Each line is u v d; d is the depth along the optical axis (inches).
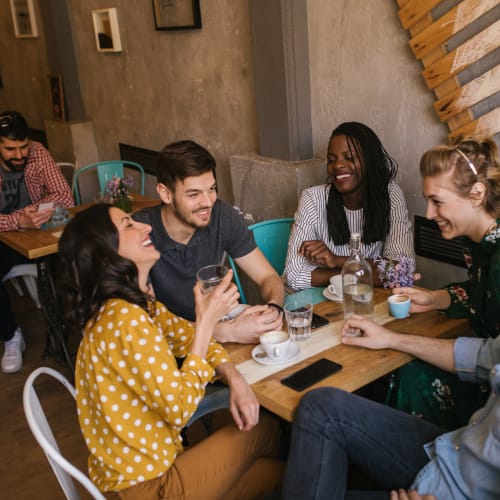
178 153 79.7
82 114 214.7
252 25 124.5
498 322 68.9
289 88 121.5
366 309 78.6
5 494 96.7
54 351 130.0
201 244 88.2
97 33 188.4
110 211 61.9
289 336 72.8
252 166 131.0
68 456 104.0
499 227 68.6
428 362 70.6
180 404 58.6
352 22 111.3
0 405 121.1
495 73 91.9
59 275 60.1
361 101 114.7
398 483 63.9
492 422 54.9
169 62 164.4
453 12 93.4
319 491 61.3
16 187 142.2
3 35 248.8
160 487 62.7
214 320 66.4
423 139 106.0
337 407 63.4
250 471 71.0
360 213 99.4
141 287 66.2
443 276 110.0
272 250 112.7
